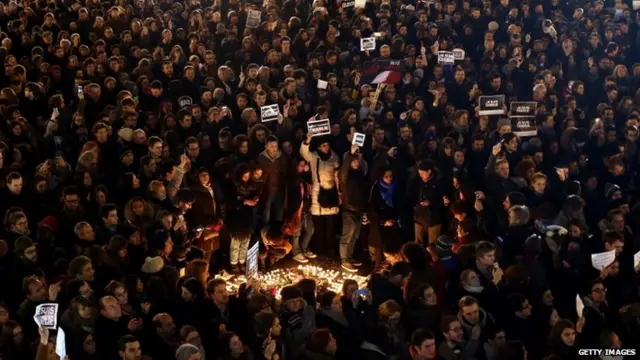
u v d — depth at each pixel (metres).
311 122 12.09
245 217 11.41
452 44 16.97
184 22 19.19
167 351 7.80
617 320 8.50
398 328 8.13
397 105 14.53
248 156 12.20
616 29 18.05
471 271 8.65
